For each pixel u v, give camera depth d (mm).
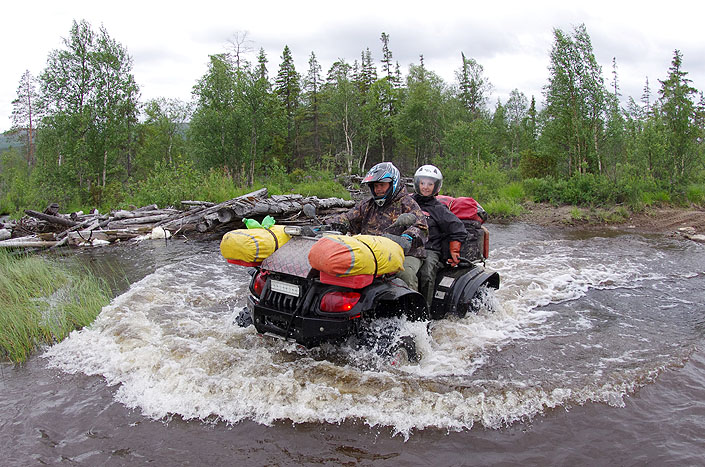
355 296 4180
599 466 3070
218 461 3162
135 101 29094
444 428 3482
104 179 27297
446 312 5340
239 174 32688
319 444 3320
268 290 4453
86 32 27297
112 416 3719
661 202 17109
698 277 7637
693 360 4582
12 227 13453
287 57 58469
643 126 19266
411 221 4535
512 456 3176
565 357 4660
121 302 6332
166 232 12695
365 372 4238
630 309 6109
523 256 9258
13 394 4078
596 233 12805
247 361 4477
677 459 3119
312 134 65188
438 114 58219
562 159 22438
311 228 4805
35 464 3166
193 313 5926
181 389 4031
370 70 67000
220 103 34219
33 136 46531
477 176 24094
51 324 5441
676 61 18859
